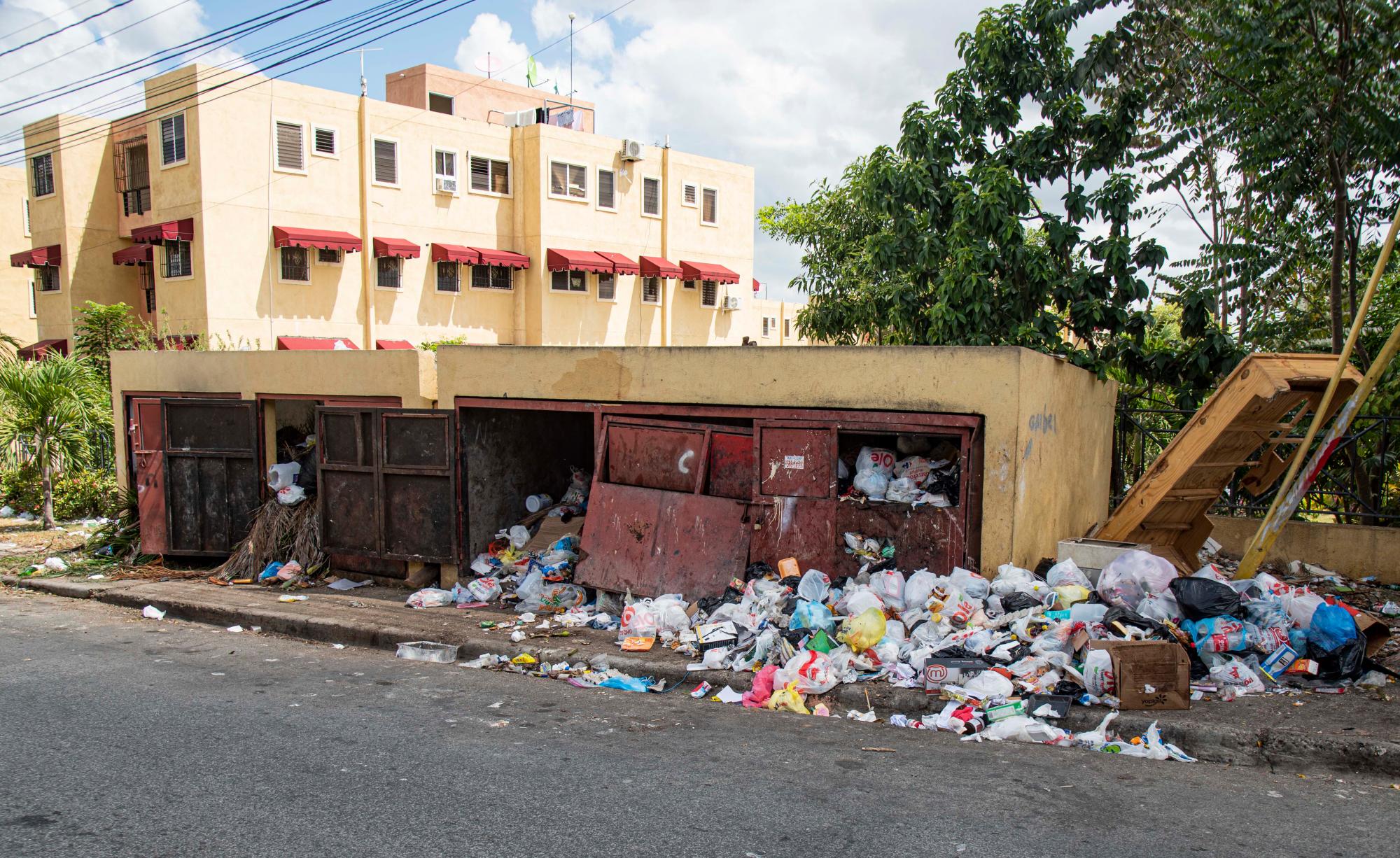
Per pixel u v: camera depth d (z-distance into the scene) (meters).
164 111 24.14
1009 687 5.48
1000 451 6.77
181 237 23.67
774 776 4.51
